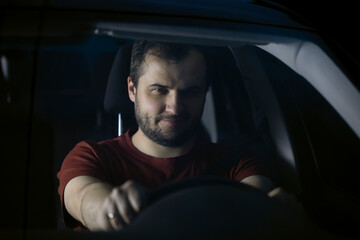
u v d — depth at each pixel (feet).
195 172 4.79
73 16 3.51
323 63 4.42
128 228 2.85
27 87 3.29
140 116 4.72
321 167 4.32
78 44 3.49
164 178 4.72
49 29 3.42
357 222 3.65
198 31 3.86
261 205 3.09
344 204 3.95
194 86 4.65
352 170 4.17
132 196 3.02
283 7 4.78
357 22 12.27
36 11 3.44
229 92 5.25
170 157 4.79
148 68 4.55
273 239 2.99
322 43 4.53
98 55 4.89
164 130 4.65
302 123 4.50
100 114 5.08
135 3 3.82
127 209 3.01
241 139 4.93
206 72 4.75
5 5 3.38
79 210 3.99
